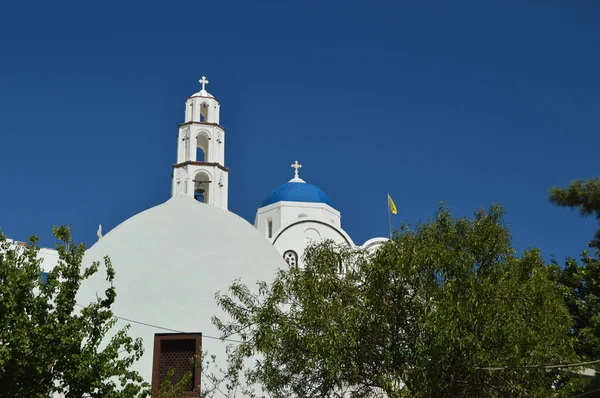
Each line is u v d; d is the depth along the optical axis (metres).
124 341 13.92
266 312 13.36
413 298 12.65
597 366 13.13
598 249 17.70
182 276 17.50
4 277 13.79
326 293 13.01
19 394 12.81
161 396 14.50
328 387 12.95
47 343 13.09
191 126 37.81
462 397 12.19
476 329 11.91
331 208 43.50
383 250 13.04
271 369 13.13
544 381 12.45
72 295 14.05
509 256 13.39
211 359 16.59
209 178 36.59
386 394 12.69
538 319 12.48
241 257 18.05
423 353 11.72
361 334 12.44
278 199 43.09
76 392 13.20
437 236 13.74
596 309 18.70
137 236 17.92
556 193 15.40
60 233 14.43
